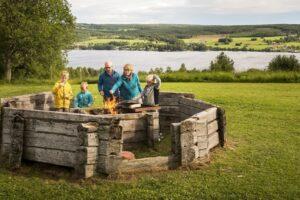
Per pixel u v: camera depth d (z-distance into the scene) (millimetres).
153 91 12250
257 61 112938
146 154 10898
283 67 42688
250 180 8547
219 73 38375
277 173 9031
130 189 7938
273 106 18438
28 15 44438
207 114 10266
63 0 47781
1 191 7887
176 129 9109
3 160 9539
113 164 8367
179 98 13789
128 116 11195
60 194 7766
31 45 44562
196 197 7652
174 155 9125
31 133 9219
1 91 27266
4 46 44906
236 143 11648
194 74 38656
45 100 13414
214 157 10102
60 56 49562
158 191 7867
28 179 8523
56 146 8945
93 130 8297
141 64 127125
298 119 15367
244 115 16297
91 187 8031
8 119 9594
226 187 8141
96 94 23188
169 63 128750
